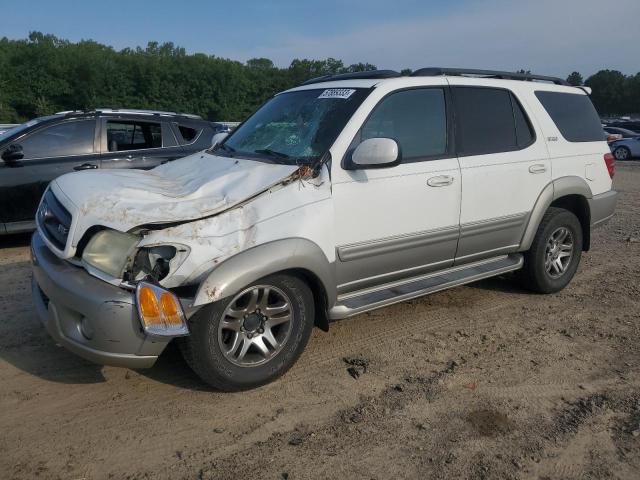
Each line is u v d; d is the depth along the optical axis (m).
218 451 3.08
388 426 3.32
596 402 3.59
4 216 6.77
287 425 3.32
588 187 5.48
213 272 3.22
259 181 3.59
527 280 5.38
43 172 6.91
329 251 3.75
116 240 3.23
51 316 3.38
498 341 4.46
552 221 5.23
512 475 2.92
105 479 2.85
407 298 4.25
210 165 4.15
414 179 4.14
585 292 5.62
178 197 3.49
